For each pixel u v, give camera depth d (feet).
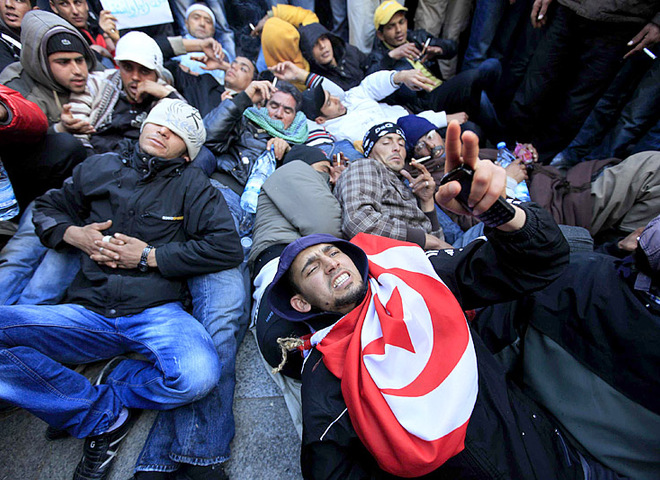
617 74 7.48
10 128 5.40
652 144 7.38
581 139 8.33
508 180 7.17
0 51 7.43
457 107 9.69
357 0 10.46
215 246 5.14
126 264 4.99
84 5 8.57
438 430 3.22
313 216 5.96
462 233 7.28
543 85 8.16
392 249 4.39
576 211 6.86
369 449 3.31
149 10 9.42
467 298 4.07
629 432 3.65
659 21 6.42
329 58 10.05
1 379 3.85
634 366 3.60
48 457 4.59
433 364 3.55
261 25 11.13
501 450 3.52
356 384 3.38
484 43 9.53
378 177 6.33
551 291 4.24
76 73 6.63
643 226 6.55
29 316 4.34
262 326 4.83
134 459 4.52
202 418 4.35
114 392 4.58
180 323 4.76
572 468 3.73
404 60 10.29
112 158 5.60
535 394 4.21
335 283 4.10
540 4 7.59
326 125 9.32
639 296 3.72
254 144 7.60
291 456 4.50
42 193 6.49
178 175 5.51
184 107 5.59
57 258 5.45
